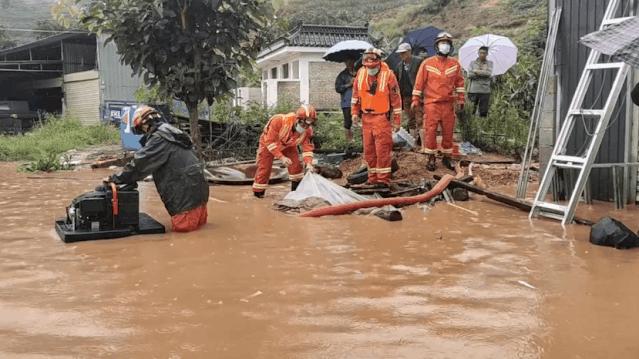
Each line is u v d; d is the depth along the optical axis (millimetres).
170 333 3578
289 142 8547
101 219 6258
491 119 13211
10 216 7512
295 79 23562
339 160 12297
